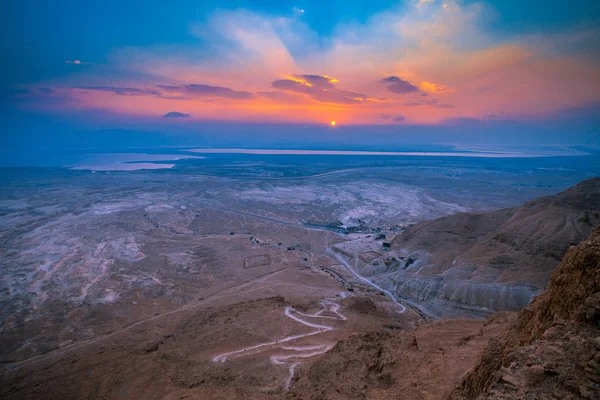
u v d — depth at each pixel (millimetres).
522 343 11883
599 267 9977
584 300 9812
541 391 7734
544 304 12047
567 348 8641
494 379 9172
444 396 14367
